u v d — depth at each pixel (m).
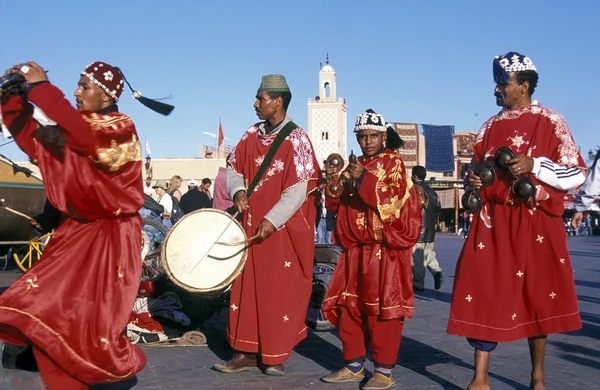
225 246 4.91
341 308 5.05
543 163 4.21
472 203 4.36
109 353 3.51
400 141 5.37
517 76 4.46
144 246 6.50
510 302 4.30
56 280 3.49
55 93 3.39
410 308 4.85
